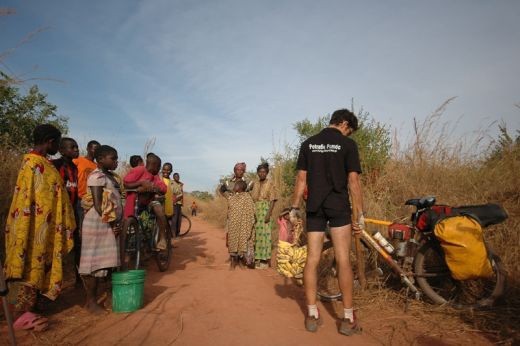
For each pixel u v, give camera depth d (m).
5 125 7.70
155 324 3.70
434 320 3.85
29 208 3.53
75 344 3.21
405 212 6.09
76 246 4.93
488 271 3.75
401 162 6.97
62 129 9.74
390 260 4.48
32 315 3.49
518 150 6.03
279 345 3.27
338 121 3.83
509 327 3.53
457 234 3.77
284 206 9.71
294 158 10.09
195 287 5.25
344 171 3.58
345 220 3.54
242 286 5.34
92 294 4.03
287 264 4.52
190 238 11.45
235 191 6.84
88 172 5.30
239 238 6.62
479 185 5.91
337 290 4.91
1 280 2.75
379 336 3.53
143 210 6.43
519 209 5.12
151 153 6.72
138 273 4.16
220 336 3.44
